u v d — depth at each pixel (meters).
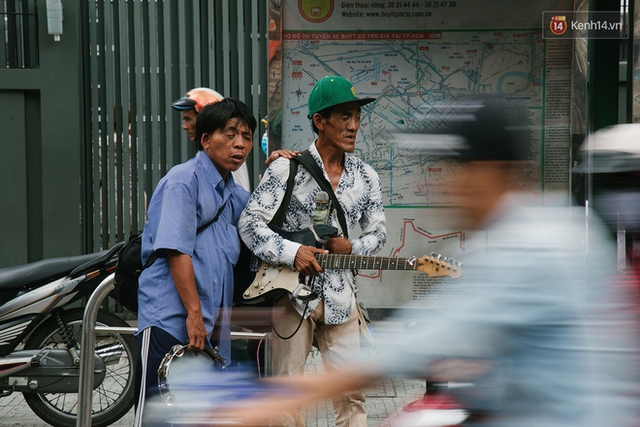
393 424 5.33
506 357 4.97
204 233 9.68
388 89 13.64
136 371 9.59
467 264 5.12
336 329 10.29
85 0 20.23
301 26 13.58
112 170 20.47
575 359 4.85
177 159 20.45
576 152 13.14
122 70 20.34
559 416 4.84
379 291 13.59
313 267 9.88
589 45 13.33
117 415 13.06
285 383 5.76
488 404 4.98
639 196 5.50
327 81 10.09
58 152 20.14
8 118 20.14
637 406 4.78
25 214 20.28
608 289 4.99
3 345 12.67
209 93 13.25
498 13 13.45
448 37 13.55
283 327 10.13
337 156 10.39
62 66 20.00
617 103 13.36
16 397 15.17
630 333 4.86
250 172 20.34
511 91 13.51
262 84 20.20
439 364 5.08
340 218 10.27
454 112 5.29
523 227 5.05
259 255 10.04
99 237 20.62
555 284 4.93
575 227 5.08
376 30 13.58
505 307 4.96
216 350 9.70
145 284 9.61
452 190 5.19
